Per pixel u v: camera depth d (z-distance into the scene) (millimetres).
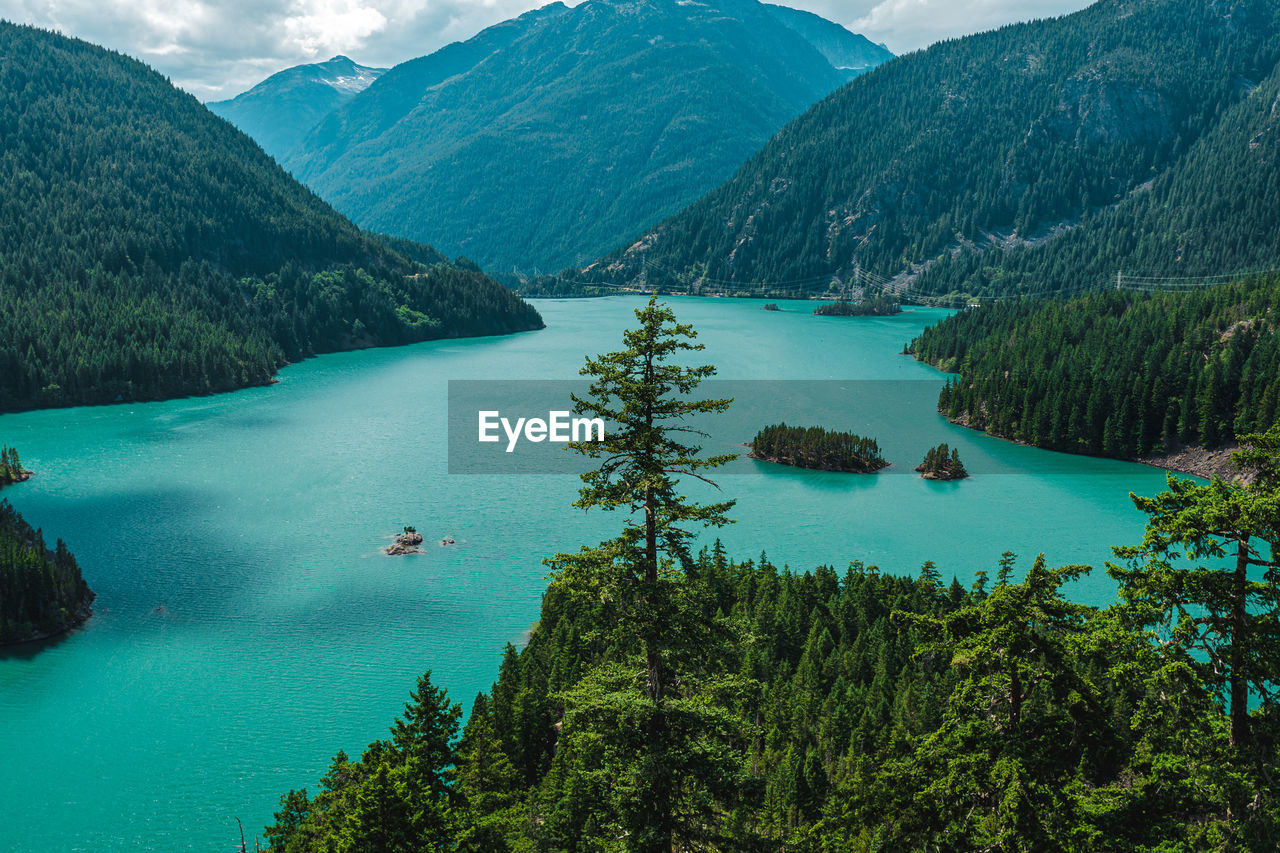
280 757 83312
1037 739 32094
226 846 71688
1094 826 30984
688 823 35375
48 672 98250
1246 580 32219
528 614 113125
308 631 108000
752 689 35531
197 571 125500
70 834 72688
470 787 59406
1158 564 33500
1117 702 50062
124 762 82250
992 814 33906
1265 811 31188
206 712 90438
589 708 33875
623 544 34688
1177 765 32312
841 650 88875
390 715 90312
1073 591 118750
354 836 40594
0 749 84125
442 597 117938
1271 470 32438
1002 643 32125
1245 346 198375
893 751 39375
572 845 54312
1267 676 31609
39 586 107875
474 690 94750
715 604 35906
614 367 34406
